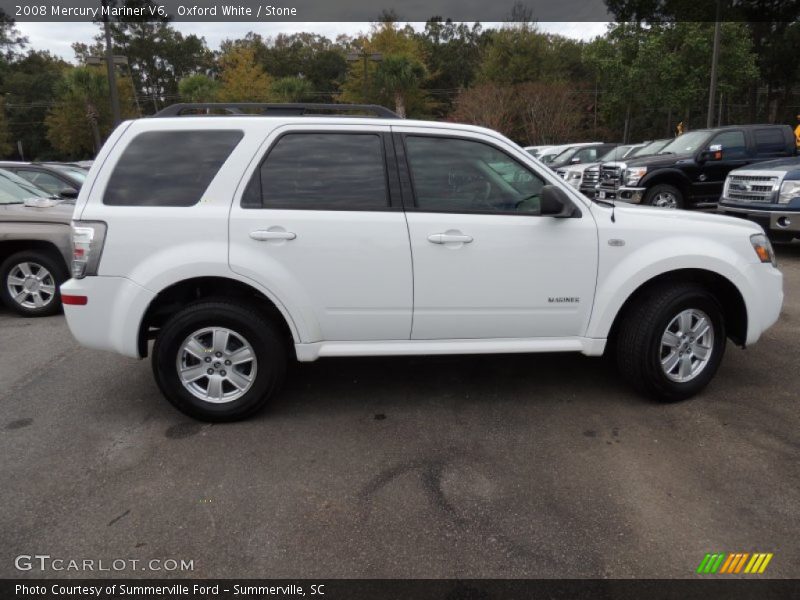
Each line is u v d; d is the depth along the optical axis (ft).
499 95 119.14
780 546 8.27
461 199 12.07
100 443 11.46
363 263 11.63
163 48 226.58
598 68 92.02
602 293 12.35
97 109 112.88
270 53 228.63
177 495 9.65
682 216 12.94
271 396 12.19
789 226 26.55
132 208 11.37
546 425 12.04
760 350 16.10
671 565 7.94
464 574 7.82
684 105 82.84
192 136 11.67
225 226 11.32
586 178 43.68
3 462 10.77
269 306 12.62
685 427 11.82
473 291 12.00
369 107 12.50
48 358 16.49
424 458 10.79
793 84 118.32
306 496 9.61
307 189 11.69
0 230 20.16
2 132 174.91
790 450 10.84
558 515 9.04
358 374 14.94
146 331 11.88
